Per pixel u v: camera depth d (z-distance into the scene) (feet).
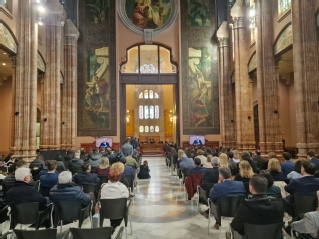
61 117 76.54
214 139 84.99
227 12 84.53
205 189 26.66
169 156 62.34
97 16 86.33
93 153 47.57
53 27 65.00
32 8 50.44
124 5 87.86
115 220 20.97
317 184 18.45
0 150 75.15
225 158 28.35
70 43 78.02
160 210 28.63
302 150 41.24
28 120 48.88
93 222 17.58
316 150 40.81
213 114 85.71
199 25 87.86
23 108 48.70
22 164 23.58
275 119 55.47
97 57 85.10
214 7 88.28
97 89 84.23
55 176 23.38
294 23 42.78
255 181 13.74
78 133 82.28
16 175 18.34
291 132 78.95
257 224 12.97
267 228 12.87
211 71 86.79
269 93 55.67
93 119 83.35
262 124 56.13
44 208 19.34
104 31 86.02
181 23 87.56
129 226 23.66
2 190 22.88
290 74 79.15
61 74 74.49
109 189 19.52
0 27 42.88
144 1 88.74
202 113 85.61
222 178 20.18
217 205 19.56
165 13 88.84
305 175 19.10
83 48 84.74
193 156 43.14
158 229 22.82
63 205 18.52
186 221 24.90
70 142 76.64
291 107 79.10
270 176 18.10
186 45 86.94
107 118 83.87
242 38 69.46
